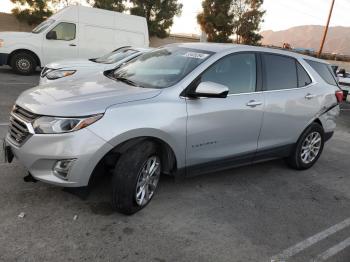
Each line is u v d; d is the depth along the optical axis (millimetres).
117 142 3404
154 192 4004
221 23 35031
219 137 4266
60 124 3266
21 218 3439
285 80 5102
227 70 4379
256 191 4734
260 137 4805
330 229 3990
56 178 3334
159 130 3633
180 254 3207
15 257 2914
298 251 3492
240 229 3740
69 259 2971
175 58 4484
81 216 3594
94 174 3461
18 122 3543
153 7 28453
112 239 3295
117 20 13656
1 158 4695
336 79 6160
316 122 5691
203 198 4324
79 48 13109
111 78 4457
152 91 3818
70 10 12812
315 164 6199
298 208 4406
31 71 12711
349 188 5285
